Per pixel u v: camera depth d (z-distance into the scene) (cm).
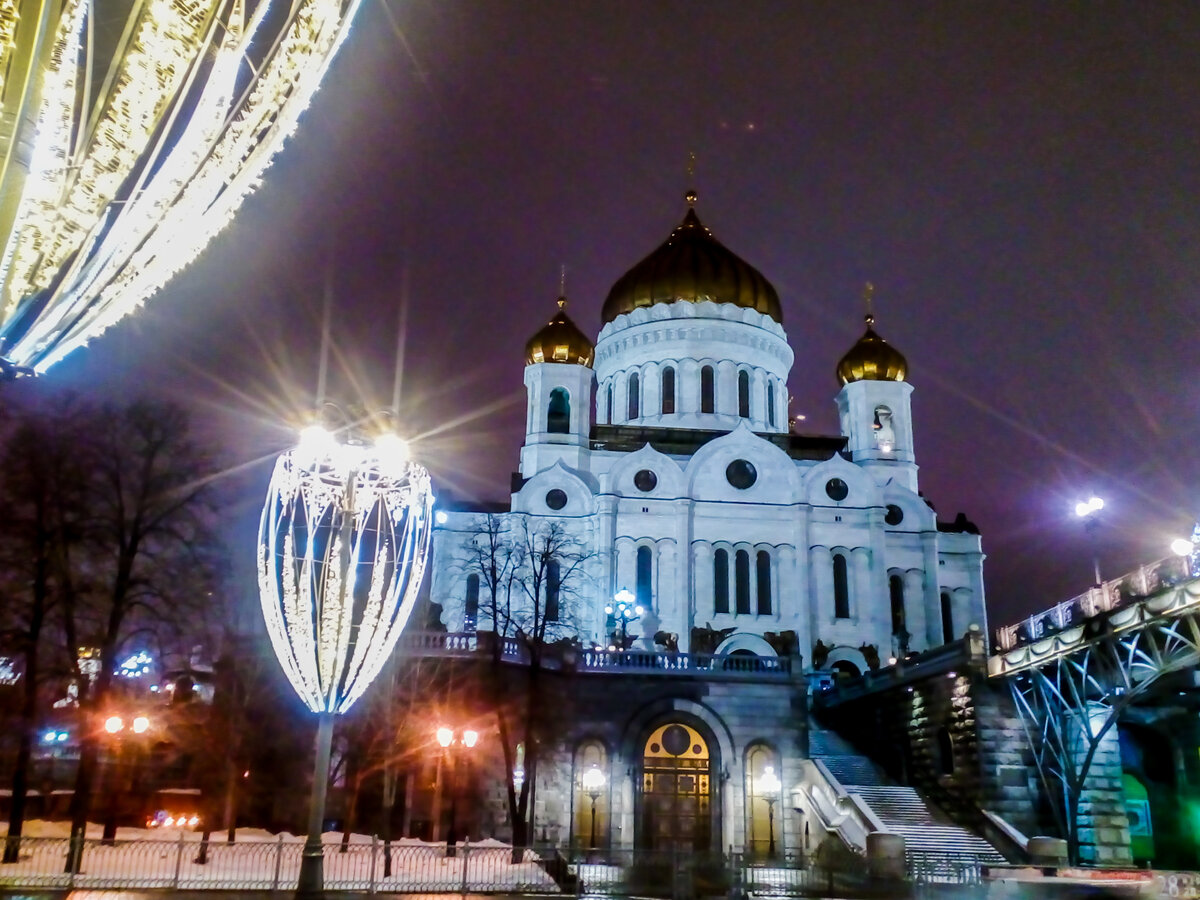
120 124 660
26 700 3353
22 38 610
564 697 4553
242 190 765
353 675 1986
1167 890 3067
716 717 4625
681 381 8238
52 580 3566
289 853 3353
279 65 703
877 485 7444
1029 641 4231
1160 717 4669
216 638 4219
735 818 4494
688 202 9312
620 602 5875
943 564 7425
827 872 3391
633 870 3250
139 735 4184
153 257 786
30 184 652
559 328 7931
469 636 4434
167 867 2956
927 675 4762
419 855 3450
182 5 634
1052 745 4216
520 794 4028
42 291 735
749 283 8638
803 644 6844
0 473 3438
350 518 1978
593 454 7644
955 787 4444
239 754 4253
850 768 4931
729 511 7169
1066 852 3747
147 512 3603
